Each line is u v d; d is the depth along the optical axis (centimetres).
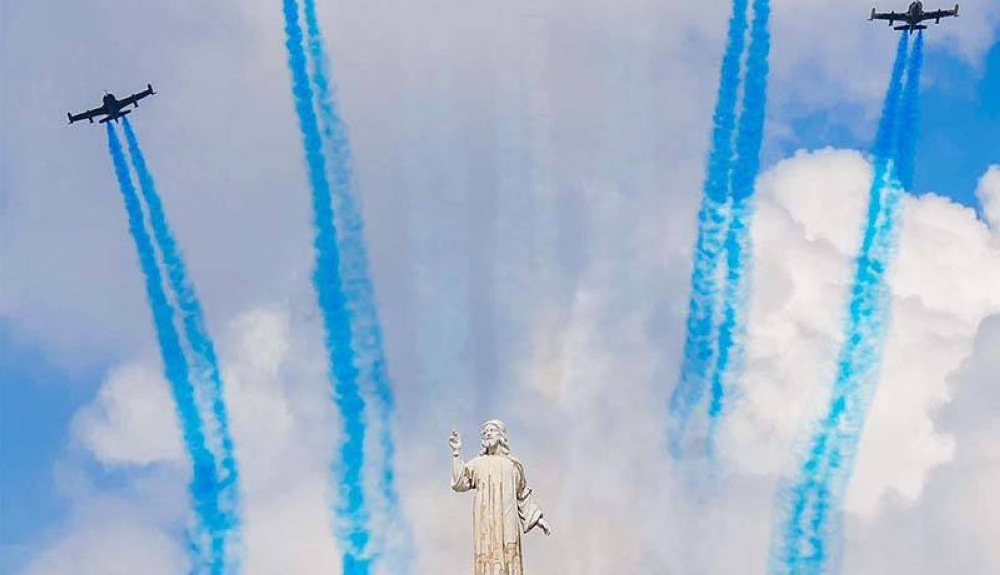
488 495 12838
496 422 13150
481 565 12744
